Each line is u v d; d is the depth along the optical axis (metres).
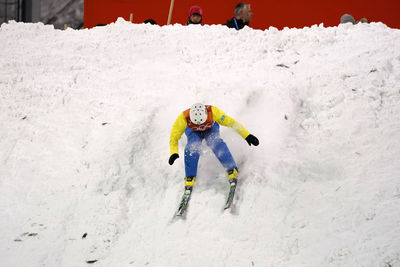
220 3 12.13
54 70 5.98
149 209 4.05
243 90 5.20
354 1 11.34
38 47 6.51
